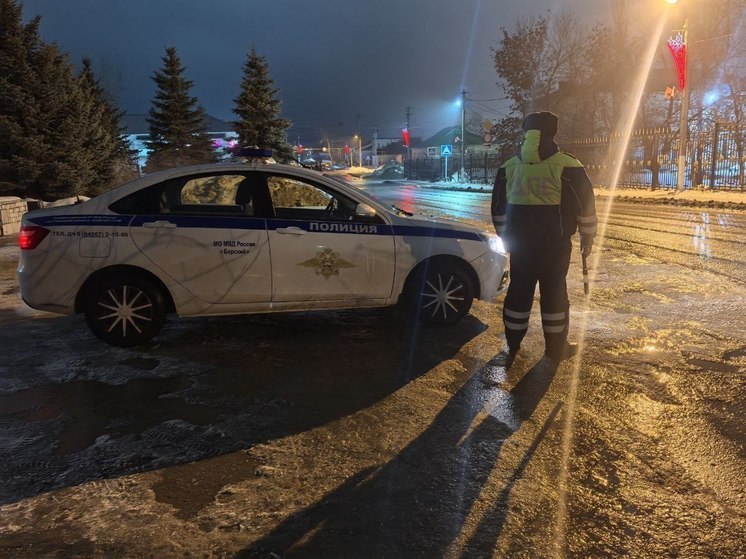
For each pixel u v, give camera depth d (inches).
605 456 132.9
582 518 110.8
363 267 213.9
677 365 185.8
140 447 138.9
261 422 151.4
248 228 205.0
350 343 213.0
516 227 181.3
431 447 137.5
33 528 108.4
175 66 1296.8
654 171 1053.2
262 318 245.9
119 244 198.4
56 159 762.8
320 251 209.2
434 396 165.8
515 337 190.2
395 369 186.9
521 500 116.4
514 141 1654.8
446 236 223.5
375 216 217.8
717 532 106.7
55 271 197.2
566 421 149.6
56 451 137.4
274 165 213.8
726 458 132.0
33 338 222.1
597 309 252.1
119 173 1088.8
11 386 175.5
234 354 202.4
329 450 136.8
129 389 173.0
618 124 1403.8
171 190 205.8
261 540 104.8
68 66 812.6
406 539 105.0
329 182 216.2
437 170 2267.5
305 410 158.1
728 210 708.0
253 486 122.1
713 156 963.3
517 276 186.1
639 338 212.2
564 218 180.9
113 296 202.2
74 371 187.2
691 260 364.2
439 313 226.1
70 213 199.6
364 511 113.3
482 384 173.6
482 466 129.0
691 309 250.2
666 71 1381.6
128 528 108.3
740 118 1170.6
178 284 202.5
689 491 119.6
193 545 103.4
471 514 112.0
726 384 171.0
